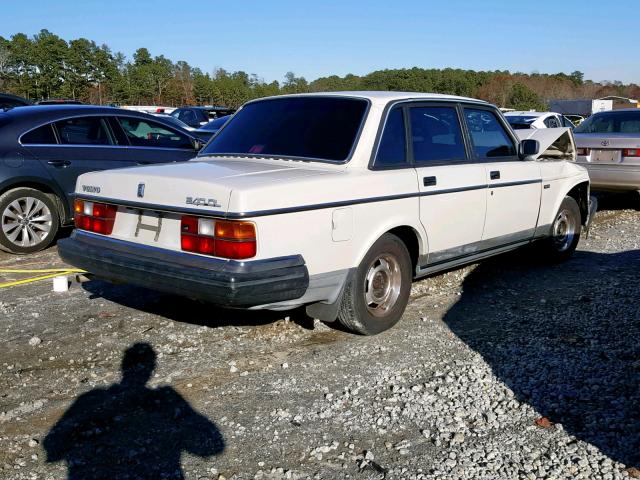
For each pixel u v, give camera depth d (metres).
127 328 4.97
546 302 5.62
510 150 6.05
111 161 7.82
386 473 3.11
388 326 4.86
